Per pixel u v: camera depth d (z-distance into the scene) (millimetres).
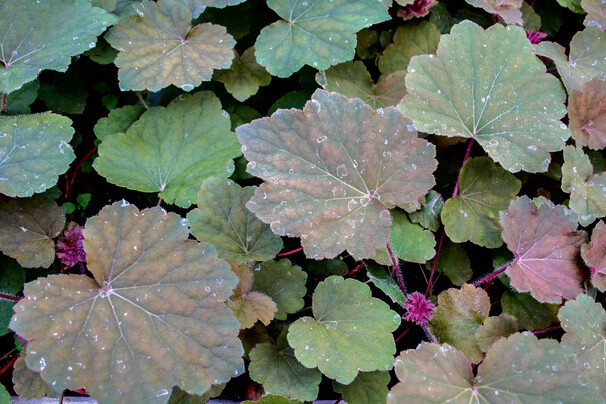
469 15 638
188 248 496
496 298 582
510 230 533
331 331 511
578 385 481
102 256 490
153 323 485
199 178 553
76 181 599
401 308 569
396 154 517
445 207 565
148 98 615
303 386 512
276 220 501
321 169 514
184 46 569
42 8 559
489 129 562
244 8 613
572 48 599
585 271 535
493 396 486
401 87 598
